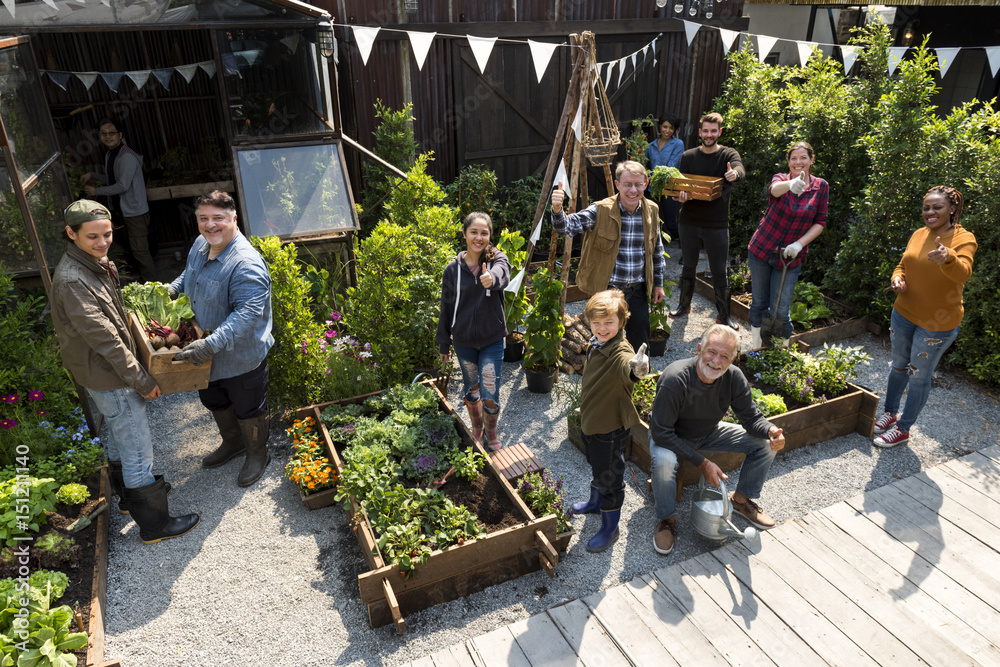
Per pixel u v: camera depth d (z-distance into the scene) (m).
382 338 5.11
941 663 3.05
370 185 7.29
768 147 7.78
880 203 6.03
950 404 5.24
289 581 3.60
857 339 6.33
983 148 5.32
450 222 5.84
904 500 4.13
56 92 8.28
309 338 4.93
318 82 6.31
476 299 4.16
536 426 5.02
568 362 5.80
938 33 10.26
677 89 8.81
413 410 4.58
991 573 3.57
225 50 5.91
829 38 10.90
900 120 5.88
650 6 8.19
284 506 4.17
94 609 3.25
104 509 3.92
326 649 3.19
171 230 9.05
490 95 7.69
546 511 3.78
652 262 4.99
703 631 3.23
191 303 4.05
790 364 5.00
